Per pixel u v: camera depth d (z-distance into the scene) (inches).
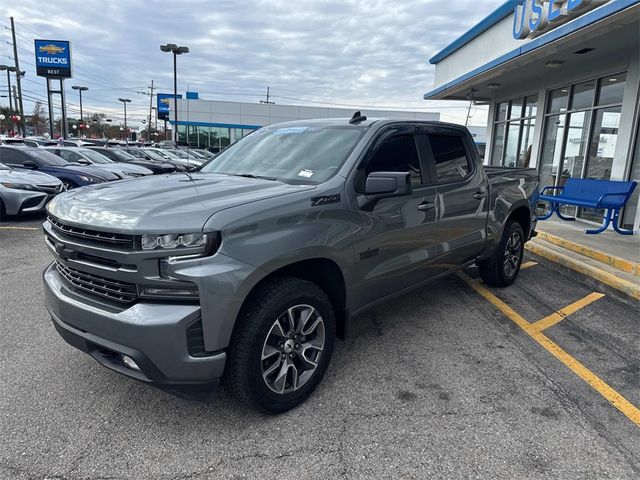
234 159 167.0
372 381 137.9
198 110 1886.1
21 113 1533.0
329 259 124.7
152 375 102.0
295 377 121.0
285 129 173.2
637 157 328.2
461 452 107.0
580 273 244.4
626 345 165.0
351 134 149.6
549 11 301.6
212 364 102.5
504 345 163.8
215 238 100.7
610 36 293.6
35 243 315.9
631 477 99.7
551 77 430.9
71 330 112.0
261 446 108.2
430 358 153.1
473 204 185.3
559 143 428.1
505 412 123.0
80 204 116.0
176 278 98.7
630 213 334.6
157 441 109.4
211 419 118.2
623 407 126.3
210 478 97.9
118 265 104.2
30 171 443.5
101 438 110.1
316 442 109.9
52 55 1620.3
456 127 188.5
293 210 115.6
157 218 101.5
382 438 111.7
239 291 103.0
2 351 153.4
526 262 279.6
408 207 151.1
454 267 185.2
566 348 162.1
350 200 131.3
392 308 198.7
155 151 1010.1
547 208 438.0
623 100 337.1
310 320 124.5
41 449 105.8
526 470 101.3
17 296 207.2
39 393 128.8
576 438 112.6
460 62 511.2
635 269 227.5
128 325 99.7
